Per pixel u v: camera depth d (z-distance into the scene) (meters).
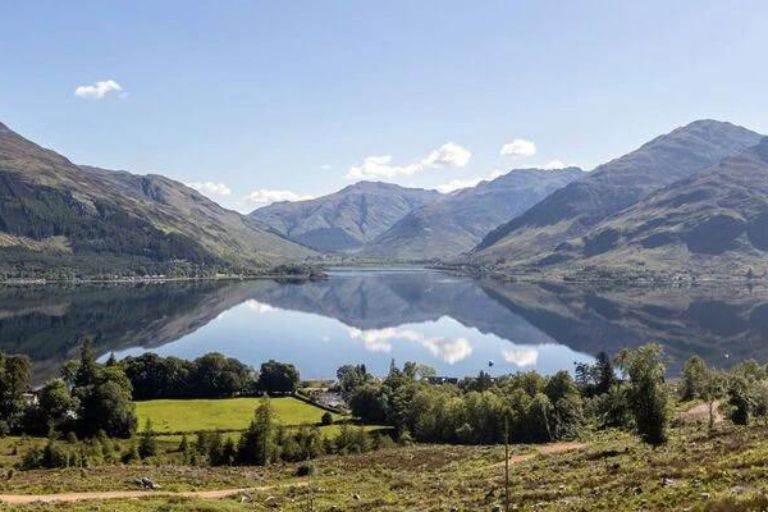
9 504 69.50
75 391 153.50
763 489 42.44
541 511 50.53
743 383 112.19
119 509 66.12
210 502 70.38
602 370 177.75
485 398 148.50
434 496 68.50
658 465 64.44
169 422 157.62
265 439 121.19
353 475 96.44
